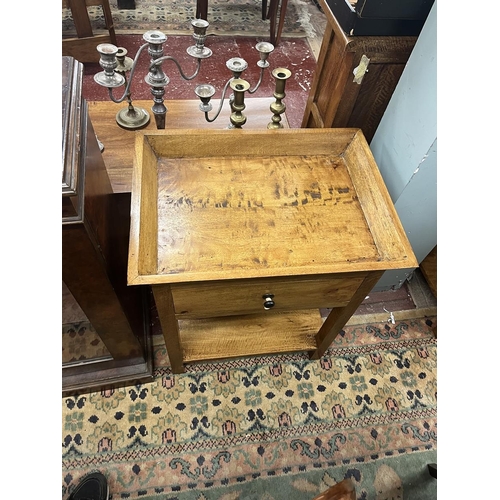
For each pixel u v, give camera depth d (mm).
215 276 709
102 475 980
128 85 993
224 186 884
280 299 856
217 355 1129
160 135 879
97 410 1087
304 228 837
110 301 826
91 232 677
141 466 1017
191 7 2238
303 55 2033
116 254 885
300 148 956
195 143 904
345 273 787
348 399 1159
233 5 2301
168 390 1133
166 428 1073
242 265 771
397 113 995
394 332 1303
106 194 876
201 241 793
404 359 1246
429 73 849
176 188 867
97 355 1055
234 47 2008
